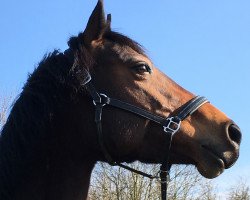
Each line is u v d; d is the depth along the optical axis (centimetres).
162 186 346
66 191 338
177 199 1327
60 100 342
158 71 366
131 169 351
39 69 354
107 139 337
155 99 347
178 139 343
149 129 345
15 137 331
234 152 338
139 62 350
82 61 346
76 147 343
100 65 350
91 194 1347
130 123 339
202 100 355
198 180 1342
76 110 343
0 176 327
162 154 343
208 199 1438
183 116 345
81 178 345
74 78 343
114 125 337
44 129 335
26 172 331
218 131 342
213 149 337
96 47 357
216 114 349
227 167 340
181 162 351
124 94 343
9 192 326
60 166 340
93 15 350
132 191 1305
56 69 347
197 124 347
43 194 335
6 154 329
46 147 337
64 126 342
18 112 337
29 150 330
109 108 340
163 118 344
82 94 343
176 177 1319
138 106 343
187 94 362
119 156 344
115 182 1318
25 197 331
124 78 347
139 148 344
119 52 353
